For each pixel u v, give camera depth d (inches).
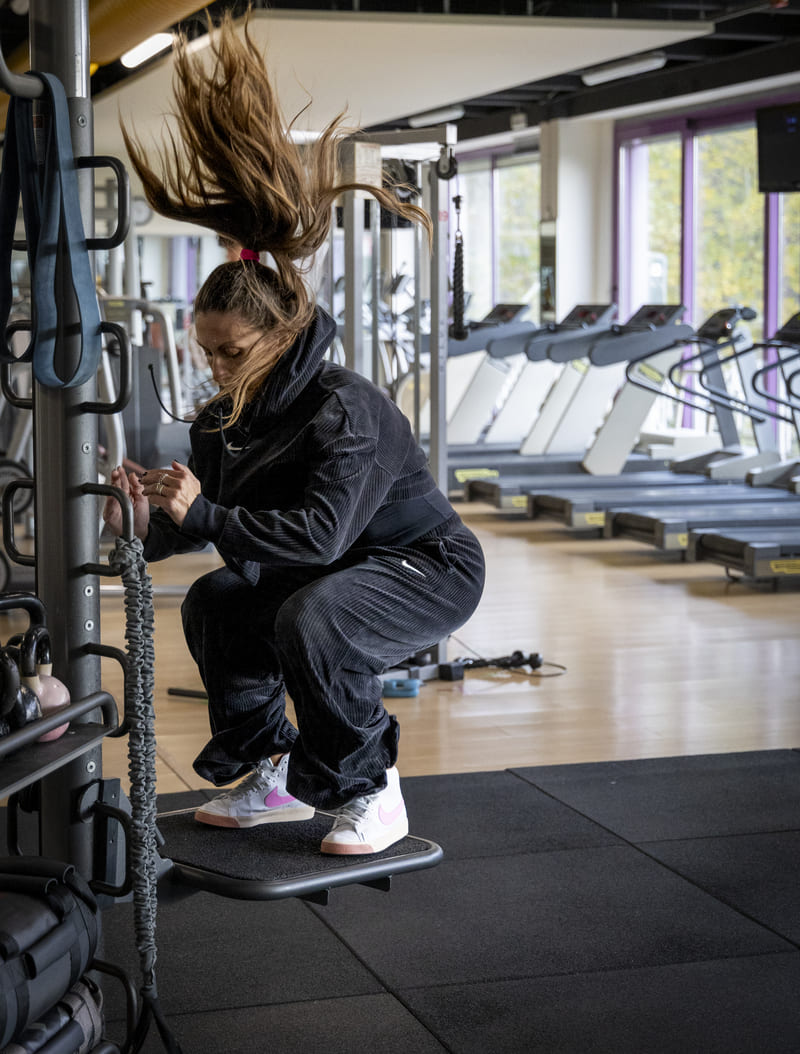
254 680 98.6
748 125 414.6
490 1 252.1
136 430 258.5
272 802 98.4
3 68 65.6
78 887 68.4
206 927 104.2
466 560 97.7
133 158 86.4
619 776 141.8
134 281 351.9
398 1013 89.3
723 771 143.6
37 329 71.1
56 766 66.6
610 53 286.4
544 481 346.6
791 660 198.4
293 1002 90.9
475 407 411.8
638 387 354.9
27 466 262.7
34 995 62.7
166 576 259.1
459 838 122.7
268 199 84.4
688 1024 87.4
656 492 327.3
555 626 222.2
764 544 251.8
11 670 68.6
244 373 83.7
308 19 243.9
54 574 76.2
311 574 97.3
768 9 286.2
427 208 178.4
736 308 337.4
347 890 111.4
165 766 144.6
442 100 343.3
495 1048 84.4
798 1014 88.9
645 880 112.5
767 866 115.6
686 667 193.9
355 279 173.3
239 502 90.4
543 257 480.7
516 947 99.7
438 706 173.0
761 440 352.2
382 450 90.0
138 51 234.2
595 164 473.7
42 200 71.1
